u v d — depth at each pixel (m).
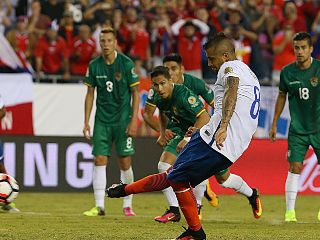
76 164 55.50
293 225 35.84
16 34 64.50
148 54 66.94
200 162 25.36
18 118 57.72
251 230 32.84
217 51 26.09
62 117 58.22
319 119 38.56
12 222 34.75
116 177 55.41
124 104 40.53
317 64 38.38
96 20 67.38
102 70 40.06
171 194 35.22
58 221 35.69
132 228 32.75
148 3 70.12
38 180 55.03
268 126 59.06
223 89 25.58
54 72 63.62
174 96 33.72
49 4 68.69
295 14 70.88
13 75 57.72
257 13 70.12
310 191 56.94
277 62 66.06
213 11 68.44
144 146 55.78
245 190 36.56
